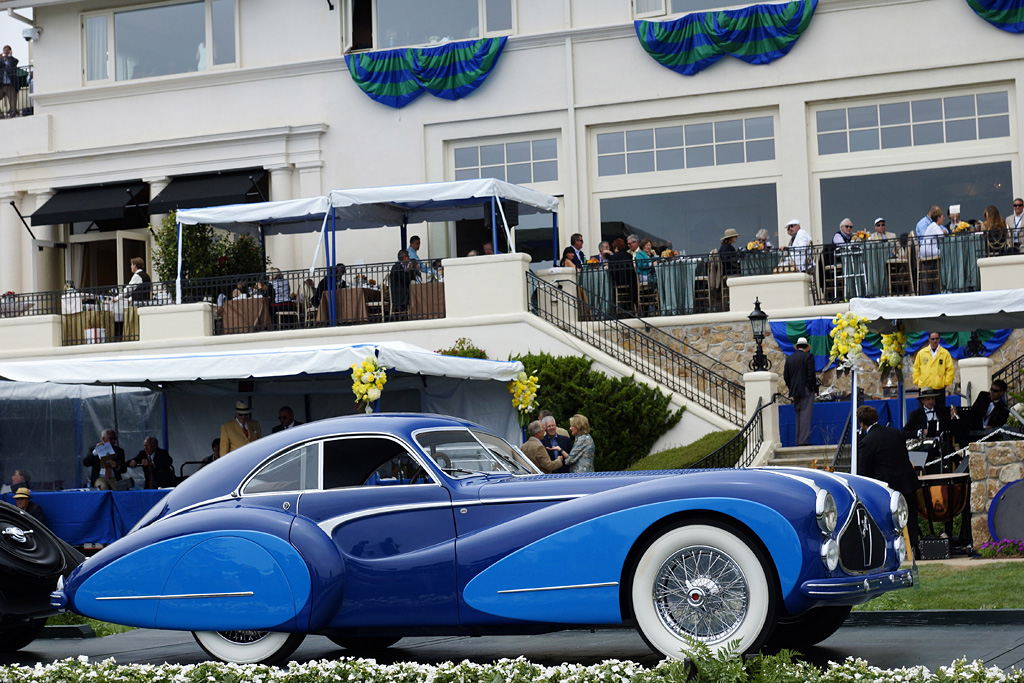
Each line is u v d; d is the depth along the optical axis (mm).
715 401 18375
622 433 17875
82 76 26281
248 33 25391
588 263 20469
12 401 19578
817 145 22328
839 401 17625
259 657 7914
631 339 19750
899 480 11773
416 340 20062
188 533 7902
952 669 5801
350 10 24969
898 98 21859
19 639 9898
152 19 26062
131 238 25922
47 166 25797
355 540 7691
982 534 12242
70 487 19312
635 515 6992
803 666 5820
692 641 6070
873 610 9234
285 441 8156
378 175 24328
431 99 24141
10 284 25938
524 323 19438
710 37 22484
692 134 23000
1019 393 16766
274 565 7660
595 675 6078
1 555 9203
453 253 24359
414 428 8031
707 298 20000
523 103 23672
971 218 21422
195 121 25484
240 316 21188
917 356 16766
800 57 22203
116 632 11102
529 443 13586
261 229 23797
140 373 15344
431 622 7445
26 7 25984
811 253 19500
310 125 24406
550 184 23625
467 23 24359
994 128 21344
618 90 23188
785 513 6723
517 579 7227
